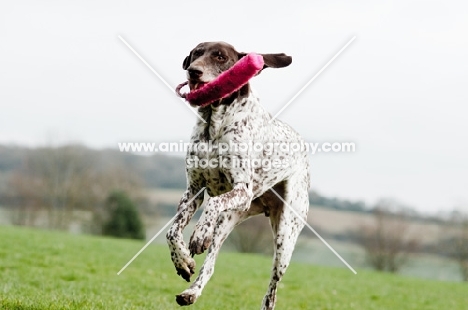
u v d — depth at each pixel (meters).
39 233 22.69
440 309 12.63
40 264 13.23
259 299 10.90
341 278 17.81
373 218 35.50
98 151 40.06
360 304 12.03
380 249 35.12
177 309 8.28
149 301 8.84
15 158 39.66
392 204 35.84
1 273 11.05
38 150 39.44
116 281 11.62
